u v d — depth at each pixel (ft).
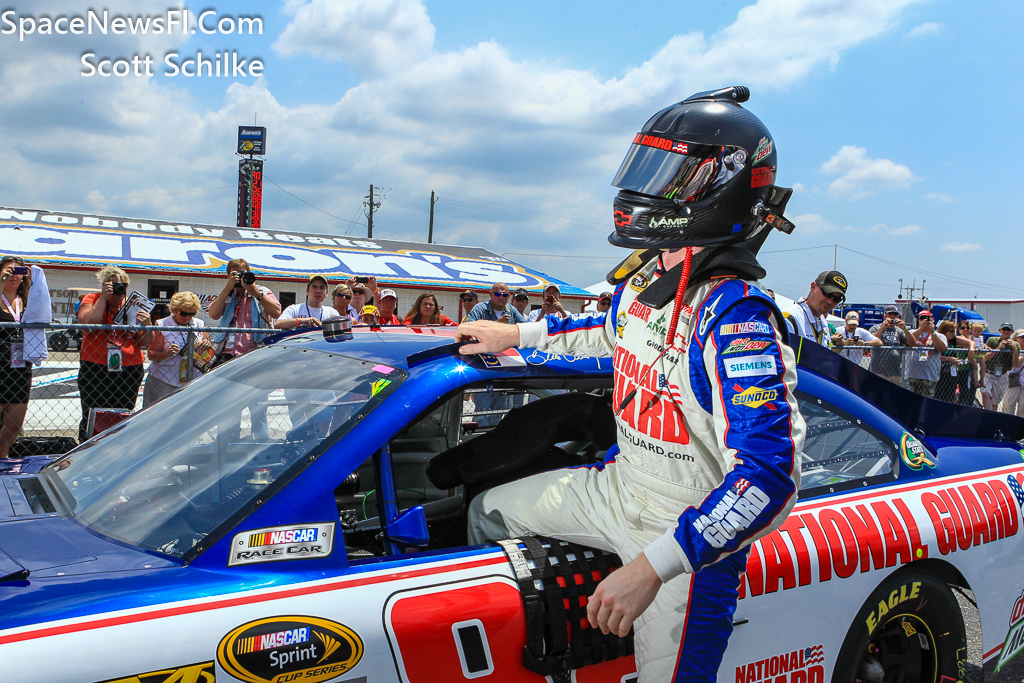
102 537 4.93
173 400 6.81
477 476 6.41
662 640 4.87
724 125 4.56
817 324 17.90
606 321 6.07
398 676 4.62
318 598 4.57
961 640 7.52
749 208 4.63
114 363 15.87
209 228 82.58
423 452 7.88
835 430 7.23
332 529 4.85
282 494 4.86
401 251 89.51
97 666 3.88
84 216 76.79
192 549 4.60
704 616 4.83
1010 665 10.10
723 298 4.44
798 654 6.23
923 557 6.97
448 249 98.37
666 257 5.13
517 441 6.68
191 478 5.31
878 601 6.73
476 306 24.64
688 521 4.00
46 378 21.13
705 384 4.51
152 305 16.87
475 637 4.87
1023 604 8.12
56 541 4.82
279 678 4.29
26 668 3.74
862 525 6.70
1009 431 9.02
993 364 29.32
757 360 4.20
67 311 59.31
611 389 6.75
